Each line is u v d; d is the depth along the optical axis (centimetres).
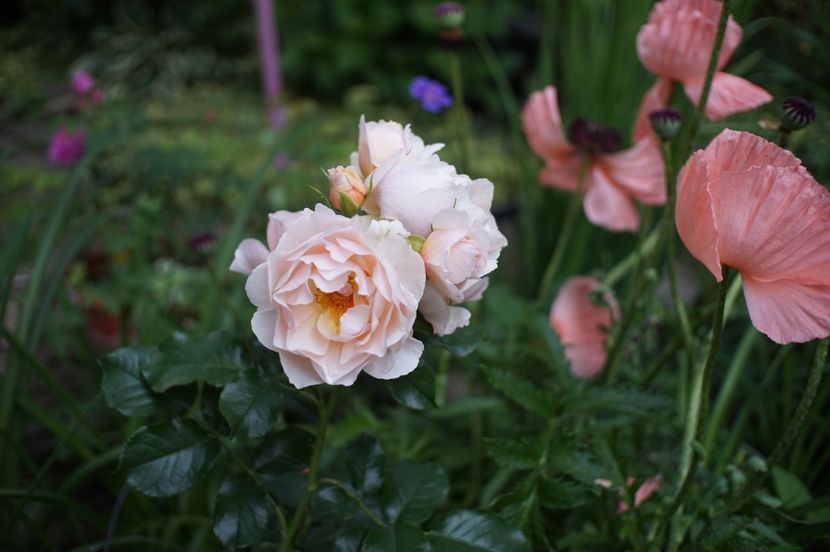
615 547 62
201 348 52
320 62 225
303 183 123
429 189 45
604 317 77
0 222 112
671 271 62
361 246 44
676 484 62
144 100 201
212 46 241
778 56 110
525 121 77
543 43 121
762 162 46
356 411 76
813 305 46
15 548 72
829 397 83
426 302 46
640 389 63
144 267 94
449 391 90
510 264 119
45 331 82
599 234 108
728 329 94
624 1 103
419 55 225
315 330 45
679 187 48
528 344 82
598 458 61
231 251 86
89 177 111
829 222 43
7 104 184
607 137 73
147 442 51
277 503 55
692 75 66
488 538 51
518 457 58
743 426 77
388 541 50
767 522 61
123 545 73
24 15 255
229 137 147
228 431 54
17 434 74
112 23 247
